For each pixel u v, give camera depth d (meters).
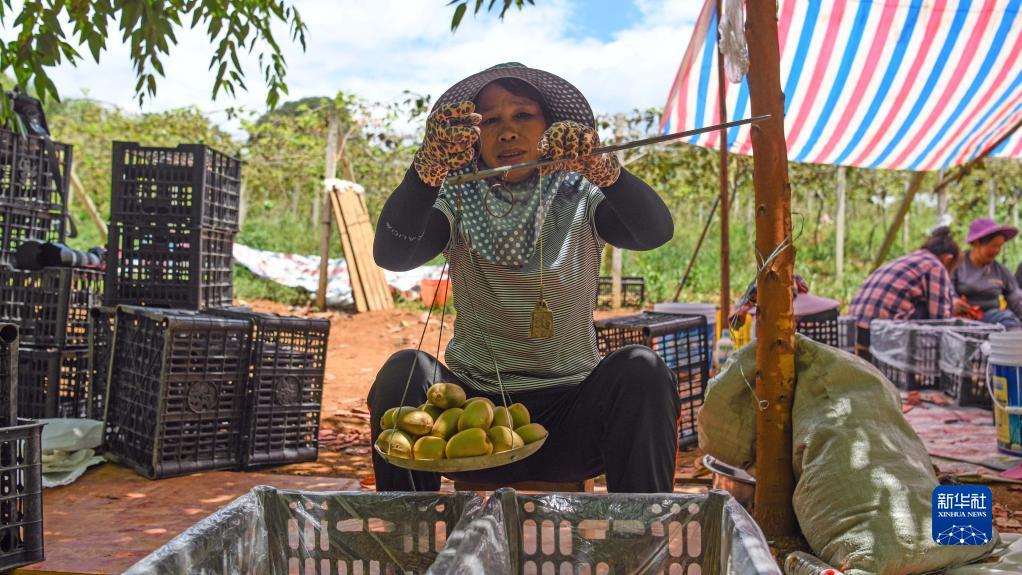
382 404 2.46
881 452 2.79
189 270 4.84
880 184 19.00
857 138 7.10
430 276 15.39
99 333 4.77
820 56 5.96
